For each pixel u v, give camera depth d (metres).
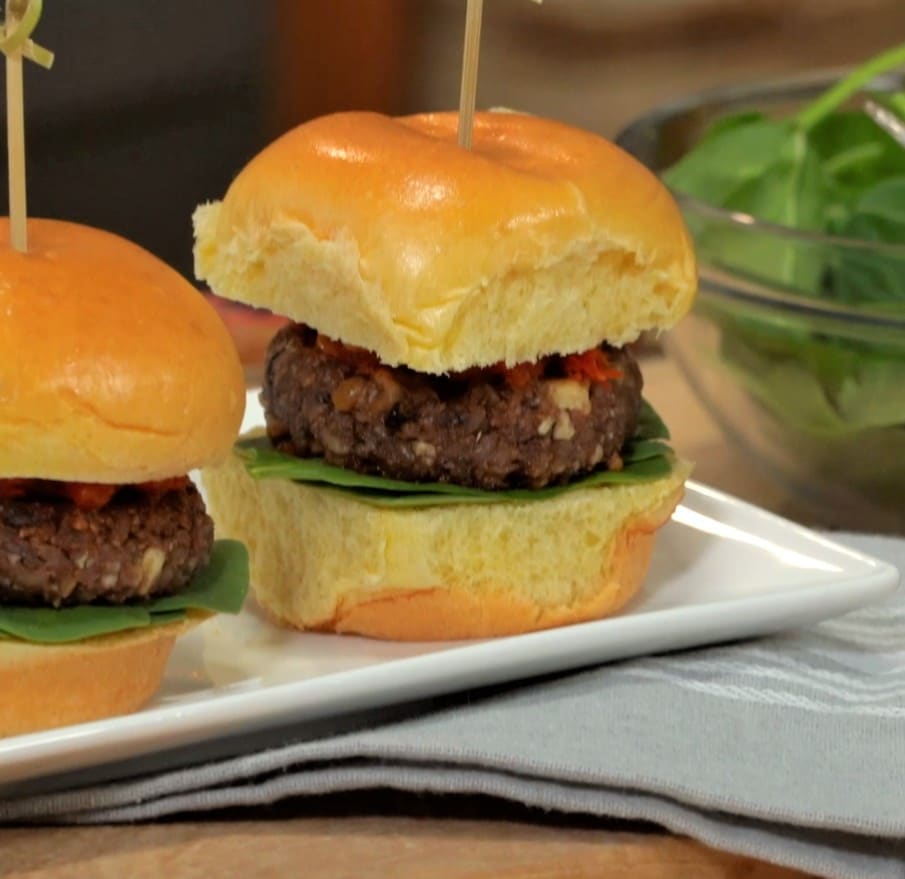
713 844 0.48
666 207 0.54
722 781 0.48
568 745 0.49
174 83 0.80
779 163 0.62
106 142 0.79
